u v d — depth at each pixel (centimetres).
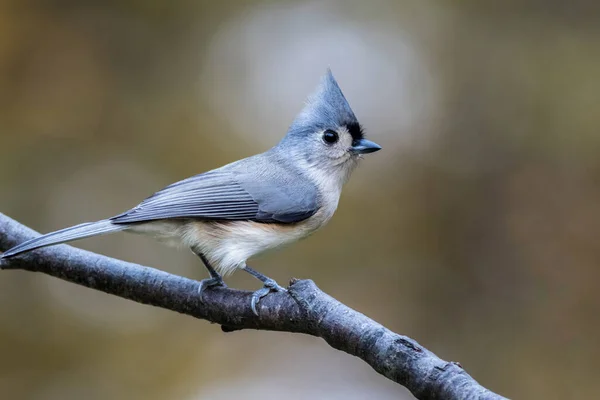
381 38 1335
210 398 1076
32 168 1206
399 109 1288
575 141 1227
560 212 1189
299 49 1329
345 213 1212
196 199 719
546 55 1302
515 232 1191
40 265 668
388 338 517
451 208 1216
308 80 1304
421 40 1334
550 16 1345
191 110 1273
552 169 1216
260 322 598
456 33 1334
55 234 639
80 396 1066
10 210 1172
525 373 1095
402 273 1174
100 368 1087
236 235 723
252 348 1134
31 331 1099
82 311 1126
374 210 1218
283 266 1165
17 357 1084
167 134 1256
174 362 1107
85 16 1312
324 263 1177
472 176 1232
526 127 1253
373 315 1145
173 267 1159
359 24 1355
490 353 1119
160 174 1220
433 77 1304
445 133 1266
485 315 1149
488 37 1328
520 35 1330
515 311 1146
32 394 1061
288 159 793
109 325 1124
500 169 1232
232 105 1287
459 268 1185
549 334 1121
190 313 634
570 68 1281
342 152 807
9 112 1241
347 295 1152
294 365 1120
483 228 1204
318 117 808
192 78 1305
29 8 1289
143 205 707
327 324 552
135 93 1288
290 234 755
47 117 1248
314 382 1104
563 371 1091
